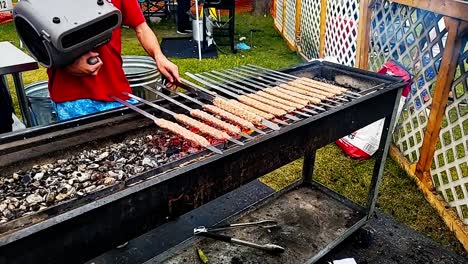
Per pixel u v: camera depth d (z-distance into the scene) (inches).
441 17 99.7
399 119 121.2
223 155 45.9
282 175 116.4
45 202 41.5
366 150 121.5
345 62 162.2
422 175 105.8
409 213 97.8
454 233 89.6
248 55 235.9
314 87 71.6
